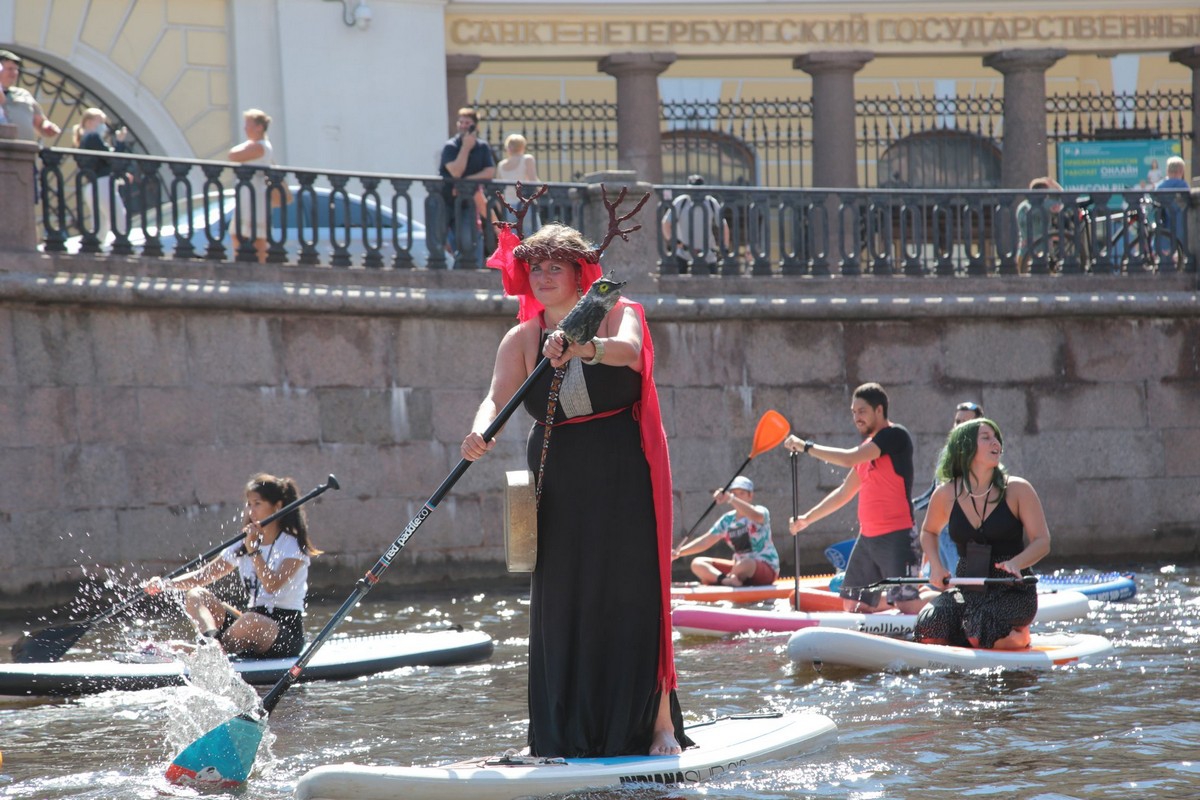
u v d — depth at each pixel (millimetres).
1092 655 28703
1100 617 35594
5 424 39531
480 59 75375
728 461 48250
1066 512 50469
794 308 48469
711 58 77938
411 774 17375
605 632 18562
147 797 18797
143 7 65938
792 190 49594
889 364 49531
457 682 27938
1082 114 86938
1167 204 51875
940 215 57375
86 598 40406
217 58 67688
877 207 50219
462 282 46375
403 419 45312
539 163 81750
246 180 43656
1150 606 37812
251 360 43219
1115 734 21375
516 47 75812
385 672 29141
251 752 19422
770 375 48688
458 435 46000
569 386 18281
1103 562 49906
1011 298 49969
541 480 18688
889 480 33938
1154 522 50938
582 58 76875
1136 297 50719
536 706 19031
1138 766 19391
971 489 29219
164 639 34719
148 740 22719
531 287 18797
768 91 85812
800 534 48938
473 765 18078
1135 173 74438
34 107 42906
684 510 47781
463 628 34438
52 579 40000
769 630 33625
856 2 77500
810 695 25344
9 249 39844
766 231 49531
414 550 45281
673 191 48219
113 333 41250
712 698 25453
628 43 76688
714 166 85375
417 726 23484
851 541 38750
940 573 28984
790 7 77188
